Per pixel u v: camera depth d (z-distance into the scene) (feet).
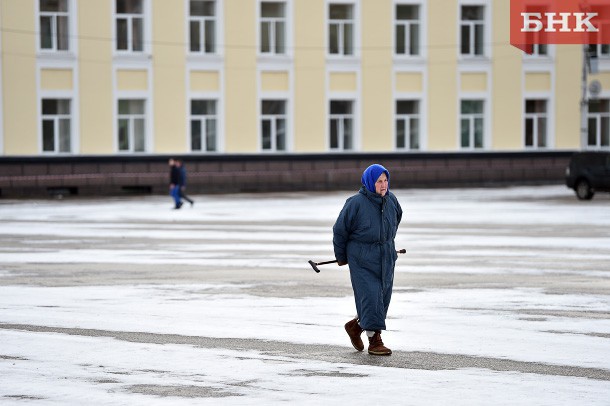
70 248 109.81
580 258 96.94
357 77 244.83
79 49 223.10
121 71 226.99
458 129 250.78
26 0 217.77
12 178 217.36
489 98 252.42
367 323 51.98
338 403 42.75
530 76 254.68
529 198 207.10
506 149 253.85
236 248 109.19
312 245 112.37
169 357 52.06
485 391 44.60
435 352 53.06
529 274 84.69
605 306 67.56
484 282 79.87
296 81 240.73
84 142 224.12
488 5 251.39
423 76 248.73
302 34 240.73
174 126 231.50
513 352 52.80
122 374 48.34
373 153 245.45
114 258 99.09
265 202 200.75
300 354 52.80
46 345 55.21
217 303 69.72
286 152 239.91
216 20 234.58
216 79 234.79
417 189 244.83
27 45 218.38
